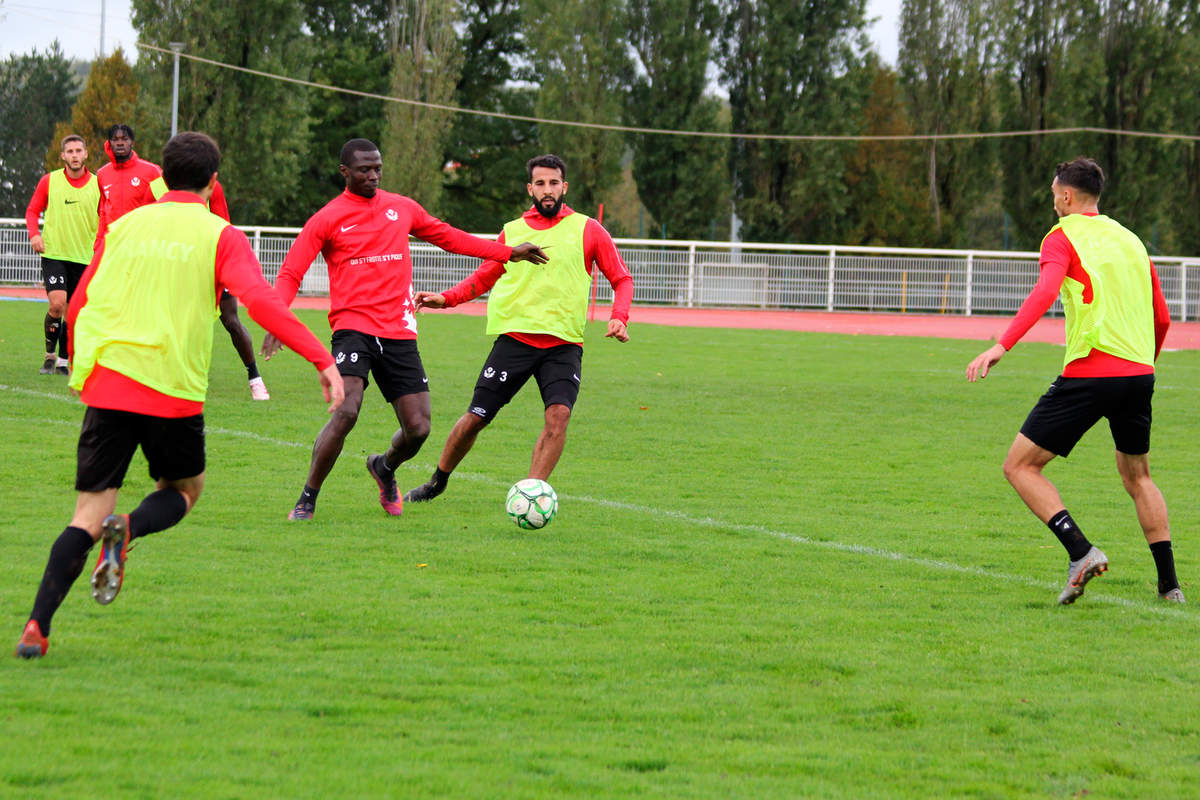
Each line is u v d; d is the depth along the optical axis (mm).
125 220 12164
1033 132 117938
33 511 18859
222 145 113688
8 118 171500
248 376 36312
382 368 19406
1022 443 16062
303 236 18781
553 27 121000
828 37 123562
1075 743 10781
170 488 12750
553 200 20188
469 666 12414
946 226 127750
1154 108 118500
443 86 122125
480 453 27188
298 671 11977
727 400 38594
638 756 10094
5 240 87625
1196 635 14469
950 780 9828
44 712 10391
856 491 24062
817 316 96688
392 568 16469
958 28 127438
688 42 121875
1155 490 16328
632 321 83188
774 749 10414
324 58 138625
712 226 123875
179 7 111188
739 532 19781
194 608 14062
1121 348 15602
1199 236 124812
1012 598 16047
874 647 13594
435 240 19516
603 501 22141
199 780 9133
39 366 38219
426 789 9172
